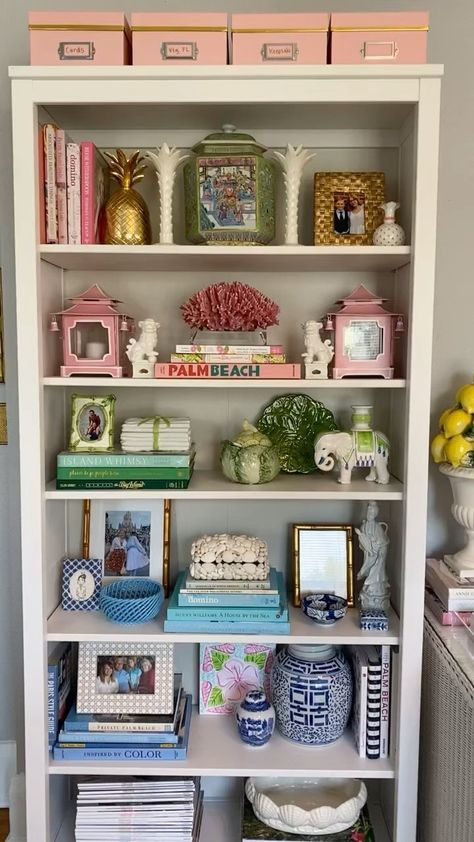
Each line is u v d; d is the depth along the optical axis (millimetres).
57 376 1646
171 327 1765
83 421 1623
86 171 1492
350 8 1700
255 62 1413
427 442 1481
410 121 1547
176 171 1743
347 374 1563
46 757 1543
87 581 1685
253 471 1584
